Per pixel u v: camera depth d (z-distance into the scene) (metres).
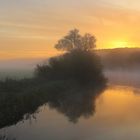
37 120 30.12
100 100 48.31
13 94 35.09
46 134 24.67
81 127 27.66
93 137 24.06
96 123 29.70
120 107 40.66
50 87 49.97
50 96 45.22
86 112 36.41
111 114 35.03
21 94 36.22
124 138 23.69
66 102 44.69
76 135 24.53
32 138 23.25
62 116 33.22
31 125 27.70
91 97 52.06
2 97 31.78
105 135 24.70
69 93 53.91
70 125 28.50
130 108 39.72
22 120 29.41
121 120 31.06
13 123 27.69
